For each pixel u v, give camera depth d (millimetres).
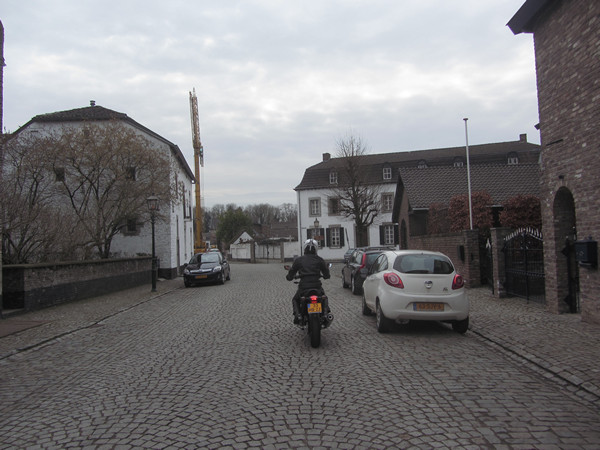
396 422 4141
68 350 7863
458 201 17203
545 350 6566
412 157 52281
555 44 9086
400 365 6125
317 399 4805
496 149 51344
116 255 27969
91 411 4641
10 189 15312
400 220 26516
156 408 4660
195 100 39469
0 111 12039
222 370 6062
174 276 28953
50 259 16688
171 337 8578
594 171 7973
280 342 7762
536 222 16453
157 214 23797
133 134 22547
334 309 11672
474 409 4449
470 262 14711
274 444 3730
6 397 5242
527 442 3703
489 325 8641
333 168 49469
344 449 3621
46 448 3781
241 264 52719
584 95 8188
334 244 49188
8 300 12531
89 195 23125
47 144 19828
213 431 4023
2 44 12016
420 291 7988
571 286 9352
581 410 4414
